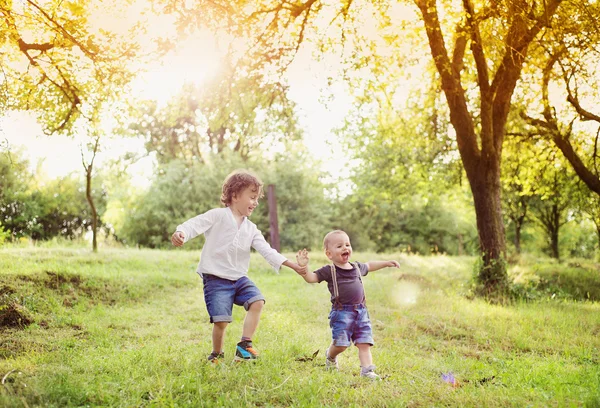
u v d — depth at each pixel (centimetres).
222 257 556
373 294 1173
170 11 998
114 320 842
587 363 650
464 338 814
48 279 1037
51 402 405
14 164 1080
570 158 1675
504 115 1376
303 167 3916
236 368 509
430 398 441
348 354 643
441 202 4266
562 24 1165
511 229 3984
